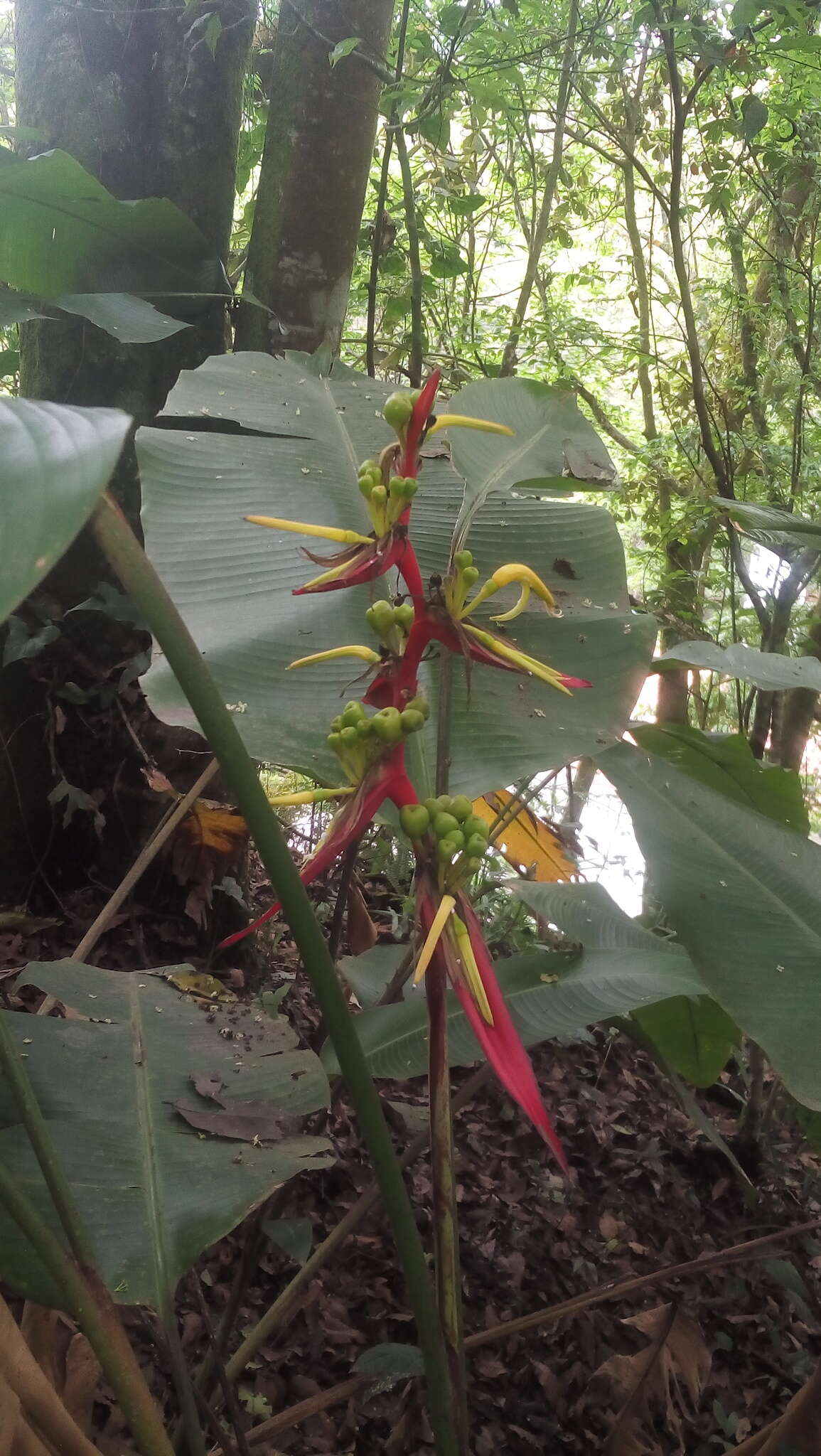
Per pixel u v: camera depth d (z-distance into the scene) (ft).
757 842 2.23
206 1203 1.95
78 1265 1.59
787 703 5.63
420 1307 1.67
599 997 2.69
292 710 2.03
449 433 2.54
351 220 4.51
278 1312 2.54
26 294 3.69
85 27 4.58
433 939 1.45
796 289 7.09
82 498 0.99
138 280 3.88
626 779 2.33
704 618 8.18
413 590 1.66
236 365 3.09
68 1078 2.18
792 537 3.00
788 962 1.99
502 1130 5.01
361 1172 4.35
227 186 5.00
